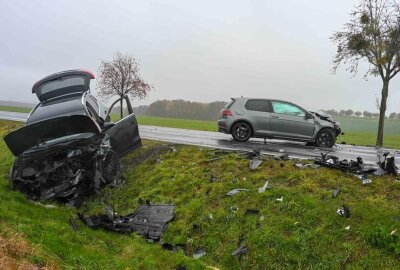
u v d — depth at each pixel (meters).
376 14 19.05
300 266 6.20
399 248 5.88
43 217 7.24
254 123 13.05
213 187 8.77
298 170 8.85
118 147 10.63
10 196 8.03
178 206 8.62
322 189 7.89
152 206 8.84
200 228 7.66
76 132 9.52
